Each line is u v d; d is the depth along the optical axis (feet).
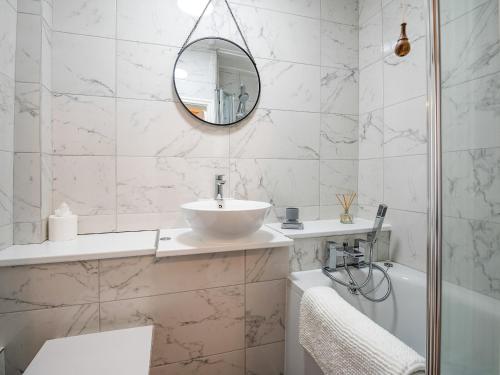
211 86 5.08
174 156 4.94
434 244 1.80
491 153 1.62
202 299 3.96
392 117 5.29
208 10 5.09
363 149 6.07
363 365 2.42
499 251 1.59
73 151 4.43
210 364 4.03
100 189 4.57
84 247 3.73
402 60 5.05
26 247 3.71
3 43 3.53
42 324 3.37
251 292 4.22
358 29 6.17
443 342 1.76
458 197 1.74
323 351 3.03
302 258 4.75
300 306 3.62
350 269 4.86
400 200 5.12
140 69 4.73
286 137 5.66
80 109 4.44
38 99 3.89
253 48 5.40
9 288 3.27
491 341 1.63
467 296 1.71
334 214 6.05
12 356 3.28
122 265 3.64
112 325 3.60
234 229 3.61
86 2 4.44
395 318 4.53
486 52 1.65
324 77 5.92
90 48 4.47
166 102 4.88
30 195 3.88
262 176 5.50
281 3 5.58
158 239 4.13
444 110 1.78
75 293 3.47
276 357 4.38
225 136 5.24
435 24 1.80
